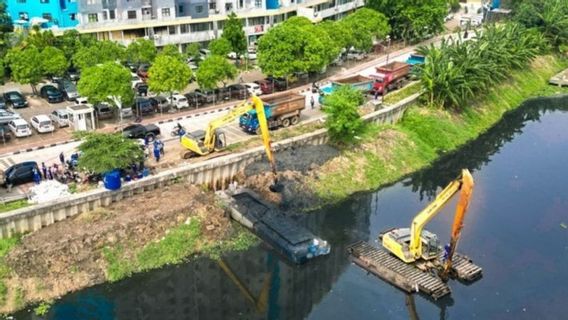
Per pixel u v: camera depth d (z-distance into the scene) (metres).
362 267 47.94
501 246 50.72
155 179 52.56
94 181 51.66
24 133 61.78
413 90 81.75
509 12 130.88
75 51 84.31
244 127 65.00
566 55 113.12
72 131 64.19
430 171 67.31
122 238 46.75
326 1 120.69
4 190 50.25
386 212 57.00
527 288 44.97
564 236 52.47
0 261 43.12
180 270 46.91
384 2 110.00
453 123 77.44
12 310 41.41
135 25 95.88
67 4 96.56
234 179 58.09
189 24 100.75
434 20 112.62
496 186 62.81
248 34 106.56
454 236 44.41
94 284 44.53
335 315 42.47
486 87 85.44
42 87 79.38
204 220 50.25
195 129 65.88
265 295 45.03
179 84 70.19
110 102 65.81
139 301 43.75
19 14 98.38
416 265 47.00
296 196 56.81
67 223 47.56
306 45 78.38
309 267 48.09
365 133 68.31
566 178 65.00
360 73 91.12
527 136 79.12
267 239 49.97
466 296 44.03
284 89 81.19
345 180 60.97
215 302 44.03
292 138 63.12
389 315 42.25
